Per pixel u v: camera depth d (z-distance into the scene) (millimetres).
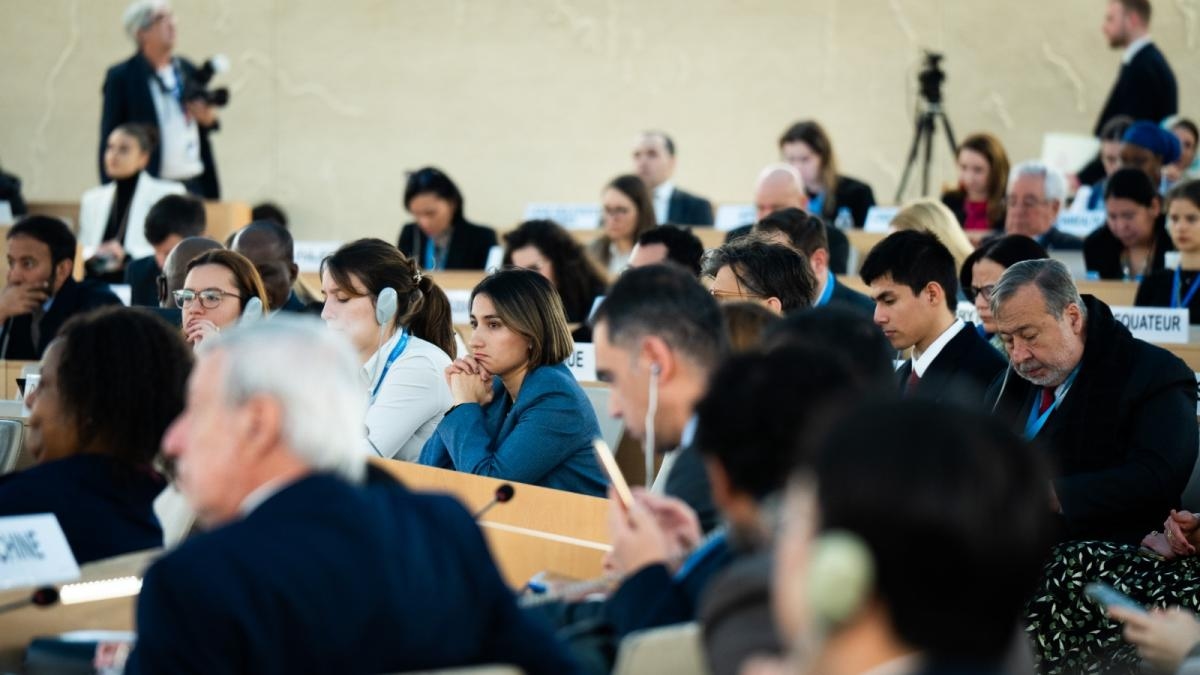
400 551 2715
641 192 10680
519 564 4426
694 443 2895
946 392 5828
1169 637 4059
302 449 2775
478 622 2812
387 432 6312
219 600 2574
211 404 2795
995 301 5617
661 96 16875
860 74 16594
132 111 12906
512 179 17047
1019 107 16391
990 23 16406
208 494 2789
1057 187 10391
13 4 17047
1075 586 5219
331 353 2848
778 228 7109
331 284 6422
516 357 5977
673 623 3039
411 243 11195
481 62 17031
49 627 3609
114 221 11812
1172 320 7801
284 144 17078
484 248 11023
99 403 3766
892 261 6027
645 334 3438
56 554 3514
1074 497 5441
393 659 2689
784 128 16719
